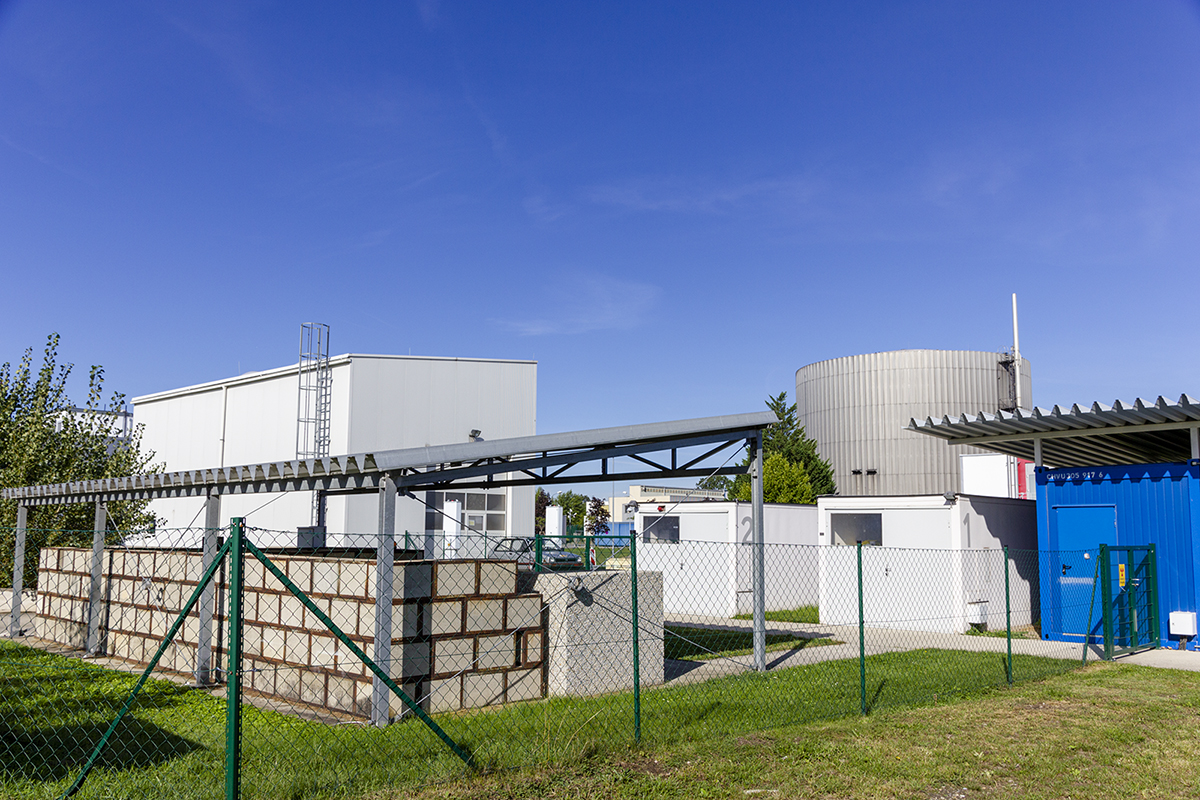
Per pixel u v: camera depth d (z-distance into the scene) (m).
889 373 39.50
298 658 8.37
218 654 9.33
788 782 5.84
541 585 9.02
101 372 17.61
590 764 6.06
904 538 16.25
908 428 15.44
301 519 20.47
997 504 17.02
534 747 6.26
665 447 11.02
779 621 17.73
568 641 8.75
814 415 41.97
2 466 15.74
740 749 6.57
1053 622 14.55
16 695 8.32
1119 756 6.61
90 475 16.42
